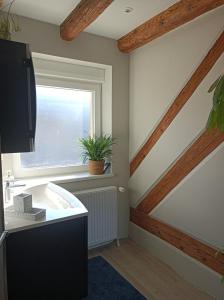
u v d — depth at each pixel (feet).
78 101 9.27
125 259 8.43
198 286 7.01
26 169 8.25
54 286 5.45
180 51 7.13
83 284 5.95
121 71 9.10
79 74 8.64
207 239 6.74
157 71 7.99
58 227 5.31
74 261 5.69
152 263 8.19
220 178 6.32
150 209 8.73
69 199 6.32
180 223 7.55
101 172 9.00
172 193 7.79
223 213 6.30
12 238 4.75
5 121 4.25
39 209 5.31
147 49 8.35
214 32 6.17
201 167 6.81
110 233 8.96
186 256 7.38
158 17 6.93
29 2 6.33
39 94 8.43
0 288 4.22
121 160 9.43
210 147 6.52
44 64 7.93
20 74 4.33
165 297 6.62
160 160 8.13
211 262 6.66
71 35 7.35
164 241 8.18
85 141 8.96
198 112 6.73
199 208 6.92
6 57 4.21
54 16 7.09
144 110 8.67
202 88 6.58
